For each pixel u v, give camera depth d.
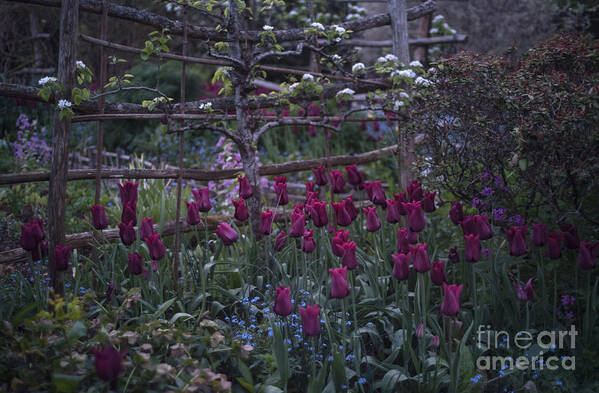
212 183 5.82
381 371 3.14
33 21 9.41
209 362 2.93
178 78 7.82
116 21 7.75
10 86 3.31
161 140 7.91
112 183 6.38
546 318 3.34
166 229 4.12
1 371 2.51
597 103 3.31
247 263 3.76
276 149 7.81
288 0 7.99
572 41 4.06
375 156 5.43
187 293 3.56
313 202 3.45
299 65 9.79
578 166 3.53
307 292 3.33
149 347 2.68
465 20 9.10
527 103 3.50
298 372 2.89
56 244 3.39
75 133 8.12
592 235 4.06
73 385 2.33
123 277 3.66
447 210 4.86
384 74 5.19
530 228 4.04
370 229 3.34
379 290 3.52
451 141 4.16
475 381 2.79
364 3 9.98
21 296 3.31
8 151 6.96
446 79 4.08
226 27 3.99
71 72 3.38
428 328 3.38
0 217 5.14
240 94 4.09
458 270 4.01
